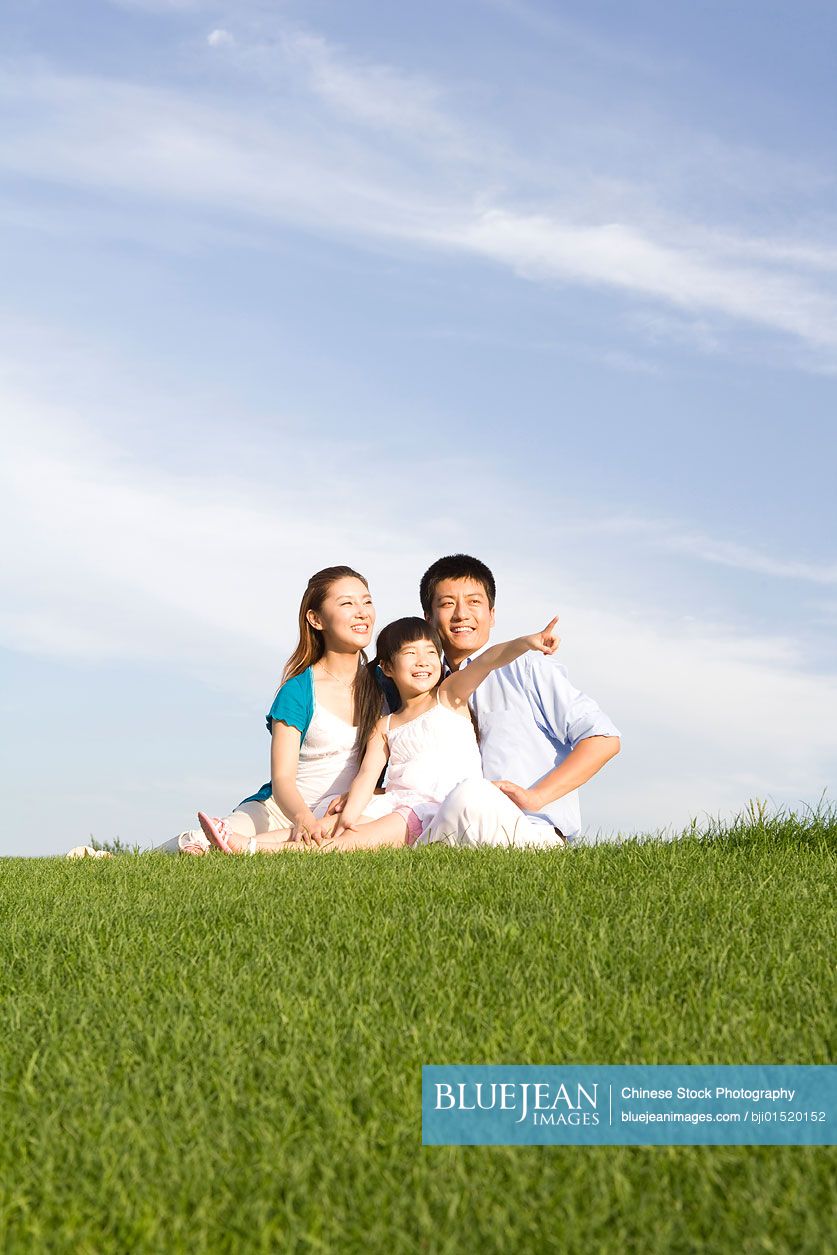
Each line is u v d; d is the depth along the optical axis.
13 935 3.79
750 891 4.34
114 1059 2.51
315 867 5.25
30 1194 1.90
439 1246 1.71
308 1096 2.26
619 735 6.84
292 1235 1.71
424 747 6.93
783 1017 2.68
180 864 5.84
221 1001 2.87
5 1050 2.62
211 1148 2.01
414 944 3.36
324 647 7.43
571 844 6.29
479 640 7.31
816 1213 1.77
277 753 7.09
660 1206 1.82
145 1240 1.73
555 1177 1.90
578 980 2.99
